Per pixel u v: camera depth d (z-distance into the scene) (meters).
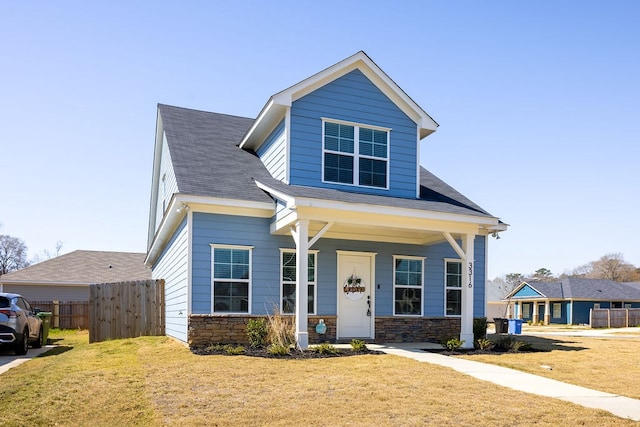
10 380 8.69
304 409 6.47
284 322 12.20
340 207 11.64
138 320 16.31
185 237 12.98
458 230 13.12
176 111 18.59
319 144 14.19
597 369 9.98
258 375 8.47
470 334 12.90
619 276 79.75
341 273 14.35
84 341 17.81
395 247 15.09
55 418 6.29
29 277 28.22
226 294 12.83
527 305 46.72
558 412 6.52
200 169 14.36
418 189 15.29
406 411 6.44
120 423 6.09
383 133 15.04
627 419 6.28
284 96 13.80
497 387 7.88
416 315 15.09
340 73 14.61
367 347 12.38
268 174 15.16
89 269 30.80
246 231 13.20
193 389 7.50
